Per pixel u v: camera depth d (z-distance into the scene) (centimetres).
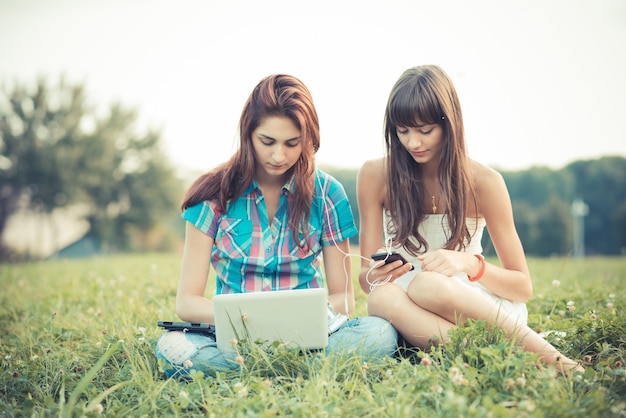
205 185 325
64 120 3431
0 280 741
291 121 298
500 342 270
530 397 236
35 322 443
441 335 281
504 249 340
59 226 3403
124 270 741
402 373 257
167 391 265
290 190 321
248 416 225
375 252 348
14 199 3356
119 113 3547
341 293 334
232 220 322
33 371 297
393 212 340
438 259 304
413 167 334
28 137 3372
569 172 2550
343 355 277
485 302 288
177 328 298
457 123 317
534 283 534
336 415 227
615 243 2564
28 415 251
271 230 323
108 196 3494
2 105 3403
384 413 224
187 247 326
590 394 236
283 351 272
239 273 322
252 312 279
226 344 282
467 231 333
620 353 287
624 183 2531
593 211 2581
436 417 222
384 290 299
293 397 248
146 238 3603
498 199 337
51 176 3338
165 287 507
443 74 317
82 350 342
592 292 455
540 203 2397
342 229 334
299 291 280
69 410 237
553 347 283
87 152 3422
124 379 284
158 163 3606
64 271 822
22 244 3275
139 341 316
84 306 486
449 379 243
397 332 300
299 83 310
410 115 309
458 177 321
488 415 213
